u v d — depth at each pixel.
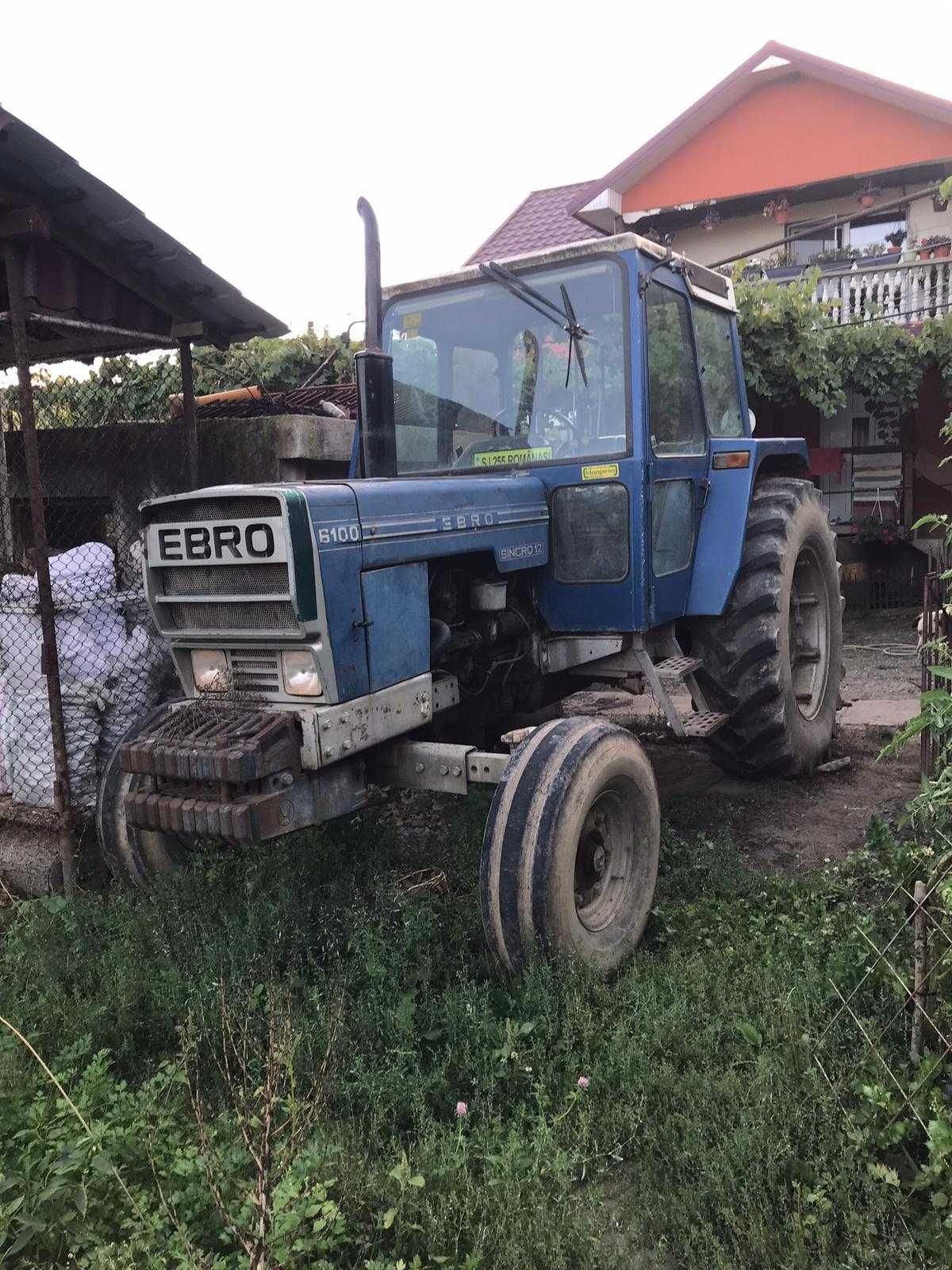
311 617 2.88
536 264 3.89
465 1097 2.53
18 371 3.99
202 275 4.63
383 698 3.11
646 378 3.75
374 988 2.84
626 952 3.20
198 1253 1.88
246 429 5.39
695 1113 2.33
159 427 5.50
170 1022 2.83
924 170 13.22
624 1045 2.60
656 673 3.87
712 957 3.10
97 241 4.32
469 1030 2.64
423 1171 2.16
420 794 4.92
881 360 10.52
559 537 3.93
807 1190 2.07
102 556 4.50
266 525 2.86
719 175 14.17
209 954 3.01
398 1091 2.43
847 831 4.33
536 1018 2.68
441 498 3.39
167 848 3.61
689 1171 2.22
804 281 11.54
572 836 2.94
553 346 3.90
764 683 4.45
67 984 3.19
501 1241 1.99
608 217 14.87
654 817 3.39
